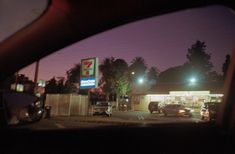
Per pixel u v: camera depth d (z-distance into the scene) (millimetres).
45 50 2688
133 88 63094
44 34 2648
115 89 64375
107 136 2973
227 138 2752
